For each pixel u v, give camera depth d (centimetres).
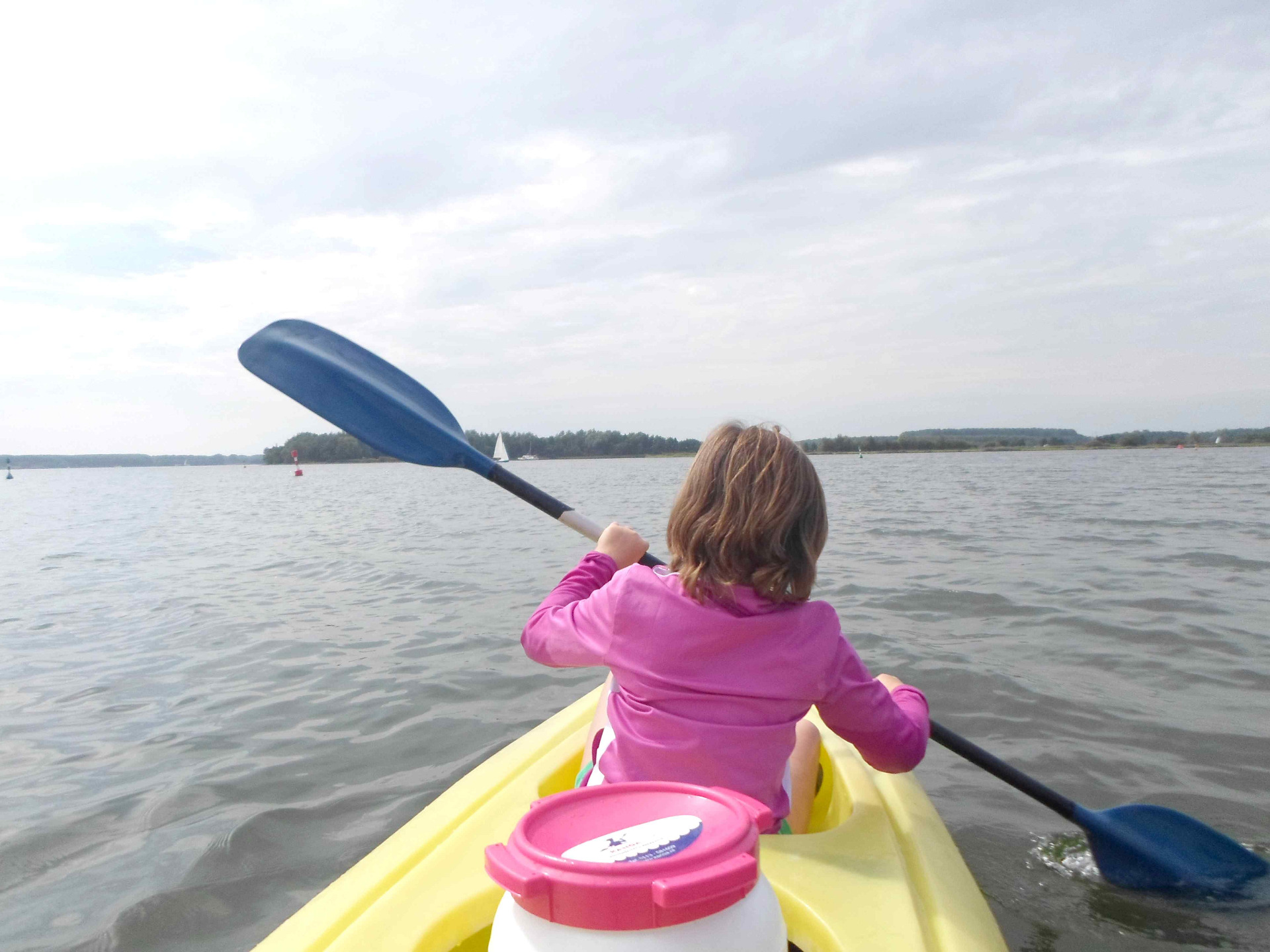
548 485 2530
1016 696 334
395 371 238
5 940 197
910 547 781
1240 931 186
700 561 125
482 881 127
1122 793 252
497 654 431
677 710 124
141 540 1196
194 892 215
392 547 939
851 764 187
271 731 331
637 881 73
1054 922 190
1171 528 901
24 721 357
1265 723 303
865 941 112
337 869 224
